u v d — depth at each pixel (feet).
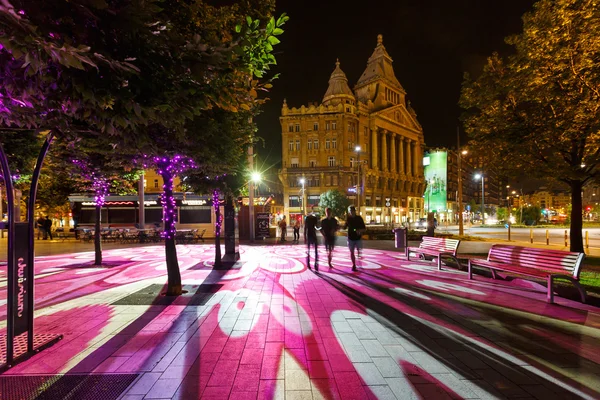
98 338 13.64
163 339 13.56
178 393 9.48
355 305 18.62
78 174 29.73
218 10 16.17
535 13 29.09
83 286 23.84
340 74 199.21
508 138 30.91
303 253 45.73
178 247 56.95
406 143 245.24
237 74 11.82
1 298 20.35
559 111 28.19
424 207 261.85
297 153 190.39
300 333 14.28
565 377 10.48
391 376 10.53
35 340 13.09
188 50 9.15
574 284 18.56
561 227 143.13
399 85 241.14
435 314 16.89
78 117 9.97
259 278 26.66
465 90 34.68
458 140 76.64
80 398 9.18
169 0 13.25
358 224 29.53
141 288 23.13
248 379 10.31
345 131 188.85
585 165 29.73
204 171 22.24
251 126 22.57
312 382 10.14
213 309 17.85
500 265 23.48
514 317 16.37
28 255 12.01
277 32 10.71
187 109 9.93
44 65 7.11
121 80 8.45
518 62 30.45
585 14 24.93
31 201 12.03
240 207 75.97
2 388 9.66
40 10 6.88
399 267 31.99
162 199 21.39
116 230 69.41
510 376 10.53
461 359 11.75
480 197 442.09
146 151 13.84
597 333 14.23
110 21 7.80
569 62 26.61
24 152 22.94
